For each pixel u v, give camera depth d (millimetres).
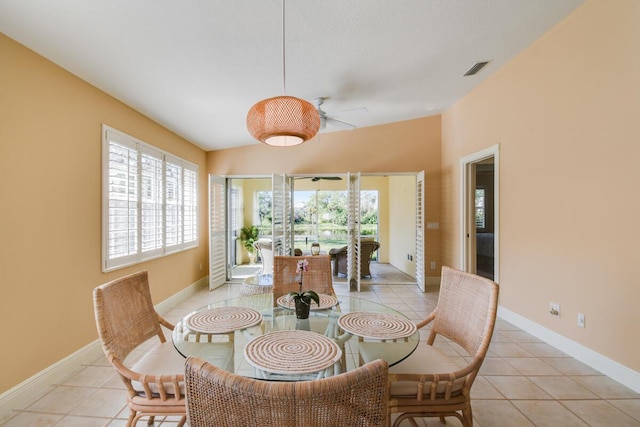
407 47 2656
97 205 2639
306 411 650
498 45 2850
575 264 2473
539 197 2842
